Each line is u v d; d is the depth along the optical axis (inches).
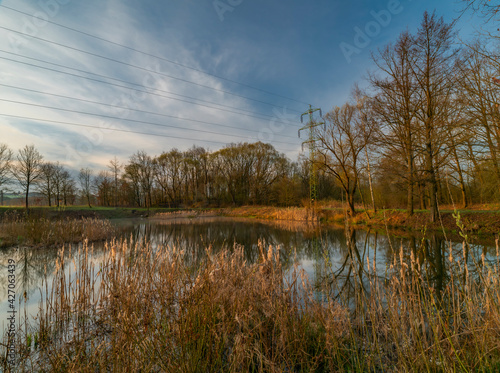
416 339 124.3
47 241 525.0
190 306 146.0
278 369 120.6
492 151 534.3
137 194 2306.8
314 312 161.3
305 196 1797.5
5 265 386.0
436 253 402.0
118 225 1113.4
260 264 207.0
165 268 220.5
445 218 646.5
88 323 195.3
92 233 587.5
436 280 259.1
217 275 187.3
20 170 1258.0
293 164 2453.2
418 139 663.1
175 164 2471.7
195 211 1889.8
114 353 121.9
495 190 597.3
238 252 238.2
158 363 124.6
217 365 129.6
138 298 185.2
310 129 1293.1
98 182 2165.4
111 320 180.9
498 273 118.0
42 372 133.7
